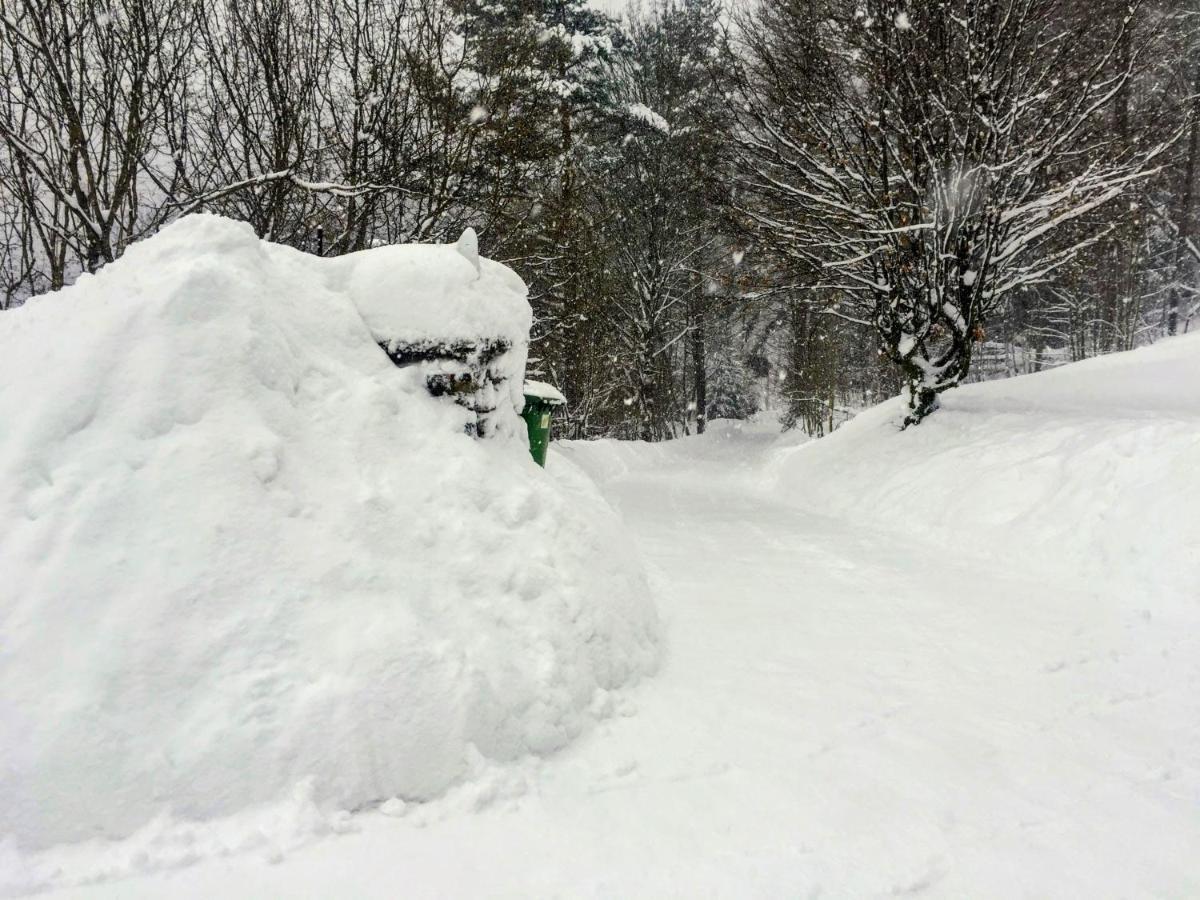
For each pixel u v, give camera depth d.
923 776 2.66
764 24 11.24
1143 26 9.76
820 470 11.61
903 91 9.59
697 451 28.27
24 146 6.14
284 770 2.36
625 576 3.96
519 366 4.25
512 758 2.73
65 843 2.13
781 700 3.35
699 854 2.21
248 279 3.42
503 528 3.41
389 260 4.03
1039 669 3.68
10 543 2.55
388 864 2.15
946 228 9.32
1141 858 2.18
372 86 8.89
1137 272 20.75
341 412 3.39
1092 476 5.89
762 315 35.34
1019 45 9.23
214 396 3.04
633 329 29.33
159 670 2.41
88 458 2.76
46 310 3.49
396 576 2.94
